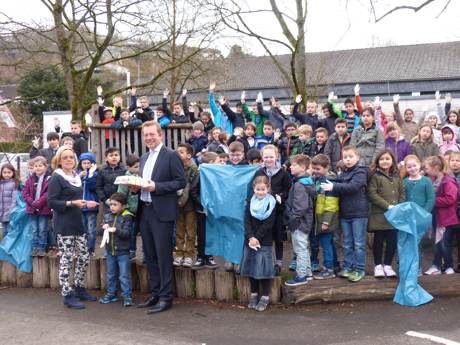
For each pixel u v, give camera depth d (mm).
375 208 6371
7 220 8320
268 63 43094
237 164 6617
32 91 26031
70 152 6441
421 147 8094
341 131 8008
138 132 9859
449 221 6555
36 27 14133
